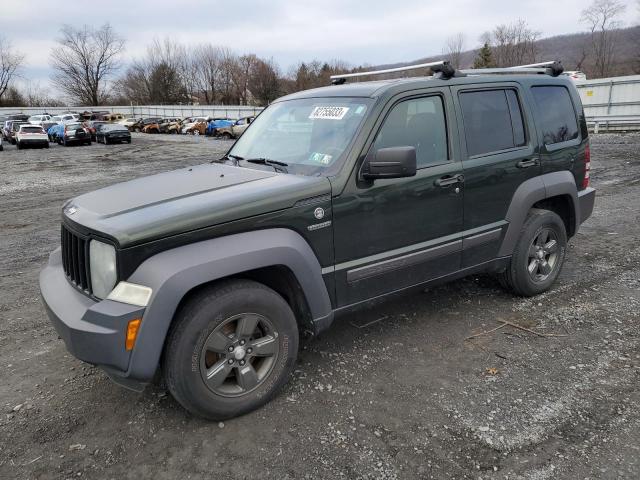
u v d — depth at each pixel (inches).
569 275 202.1
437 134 147.1
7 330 170.2
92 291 111.3
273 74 3361.2
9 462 104.3
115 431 113.6
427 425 111.8
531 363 136.4
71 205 127.0
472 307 174.6
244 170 142.7
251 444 107.6
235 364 114.5
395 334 156.1
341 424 113.3
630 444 103.0
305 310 126.3
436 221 145.9
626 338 148.0
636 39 2348.7
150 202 117.6
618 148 595.5
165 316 101.7
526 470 97.3
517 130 167.5
